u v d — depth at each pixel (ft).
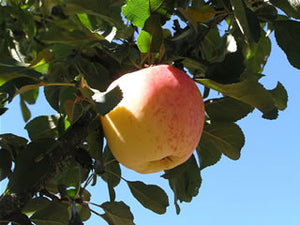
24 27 1.47
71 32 1.27
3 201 1.29
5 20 1.50
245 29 1.27
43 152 1.33
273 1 1.48
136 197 1.60
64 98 1.45
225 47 1.38
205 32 1.41
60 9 1.48
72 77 1.47
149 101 1.21
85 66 1.36
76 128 1.36
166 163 1.32
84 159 1.38
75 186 1.67
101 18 1.44
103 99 1.13
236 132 1.49
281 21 1.47
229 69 1.32
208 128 1.50
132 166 1.31
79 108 1.29
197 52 1.43
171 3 1.26
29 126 1.53
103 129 1.31
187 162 1.54
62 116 1.42
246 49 1.77
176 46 1.38
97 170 1.38
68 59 1.32
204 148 1.58
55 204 1.47
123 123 1.23
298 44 1.44
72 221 1.37
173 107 1.21
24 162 1.32
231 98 1.44
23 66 1.26
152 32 1.26
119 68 1.39
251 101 1.29
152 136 1.21
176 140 1.22
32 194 1.32
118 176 1.57
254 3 1.50
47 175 1.33
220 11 1.44
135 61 1.40
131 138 1.23
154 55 1.32
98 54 1.38
